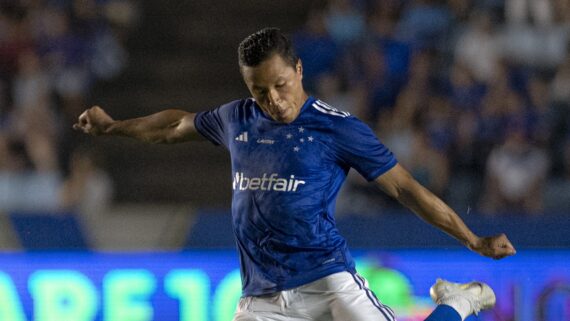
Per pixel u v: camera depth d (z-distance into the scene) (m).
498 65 47.31
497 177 43.34
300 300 18.84
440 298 19.98
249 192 18.88
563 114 46.19
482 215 35.97
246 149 19.02
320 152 18.72
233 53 53.16
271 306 18.97
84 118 21.56
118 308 32.38
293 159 18.67
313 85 47.84
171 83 51.78
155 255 32.69
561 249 33.88
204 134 20.31
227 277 32.78
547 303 33.34
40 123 45.25
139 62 51.97
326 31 48.62
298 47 48.31
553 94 47.00
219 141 20.11
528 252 33.69
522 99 46.66
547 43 49.28
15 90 47.00
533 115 45.19
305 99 18.94
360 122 18.91
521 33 49.19
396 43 48.25
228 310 32.62
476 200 43.06
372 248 33.19
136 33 52.78
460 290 20.05
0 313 32.22
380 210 40.22
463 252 33.19
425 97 45.91
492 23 49.44
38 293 32.34
